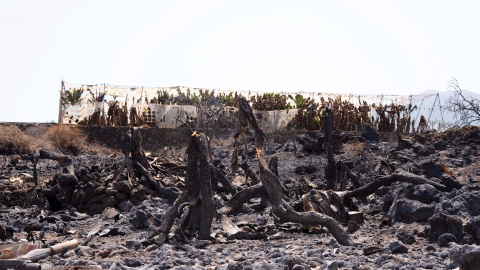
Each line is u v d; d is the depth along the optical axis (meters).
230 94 35.38
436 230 8.15
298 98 36.19
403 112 34.47
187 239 8.48
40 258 6.74
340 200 10.69
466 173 16.95
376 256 6.98
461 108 26.69
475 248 5.58
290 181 16.47
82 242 8.56
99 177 14.41
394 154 21.17
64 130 29.48
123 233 9.62
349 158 22.16
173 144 32.12
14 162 22.25
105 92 34.62
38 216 12.21
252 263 6.40
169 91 35.19
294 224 9.98
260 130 9.40
